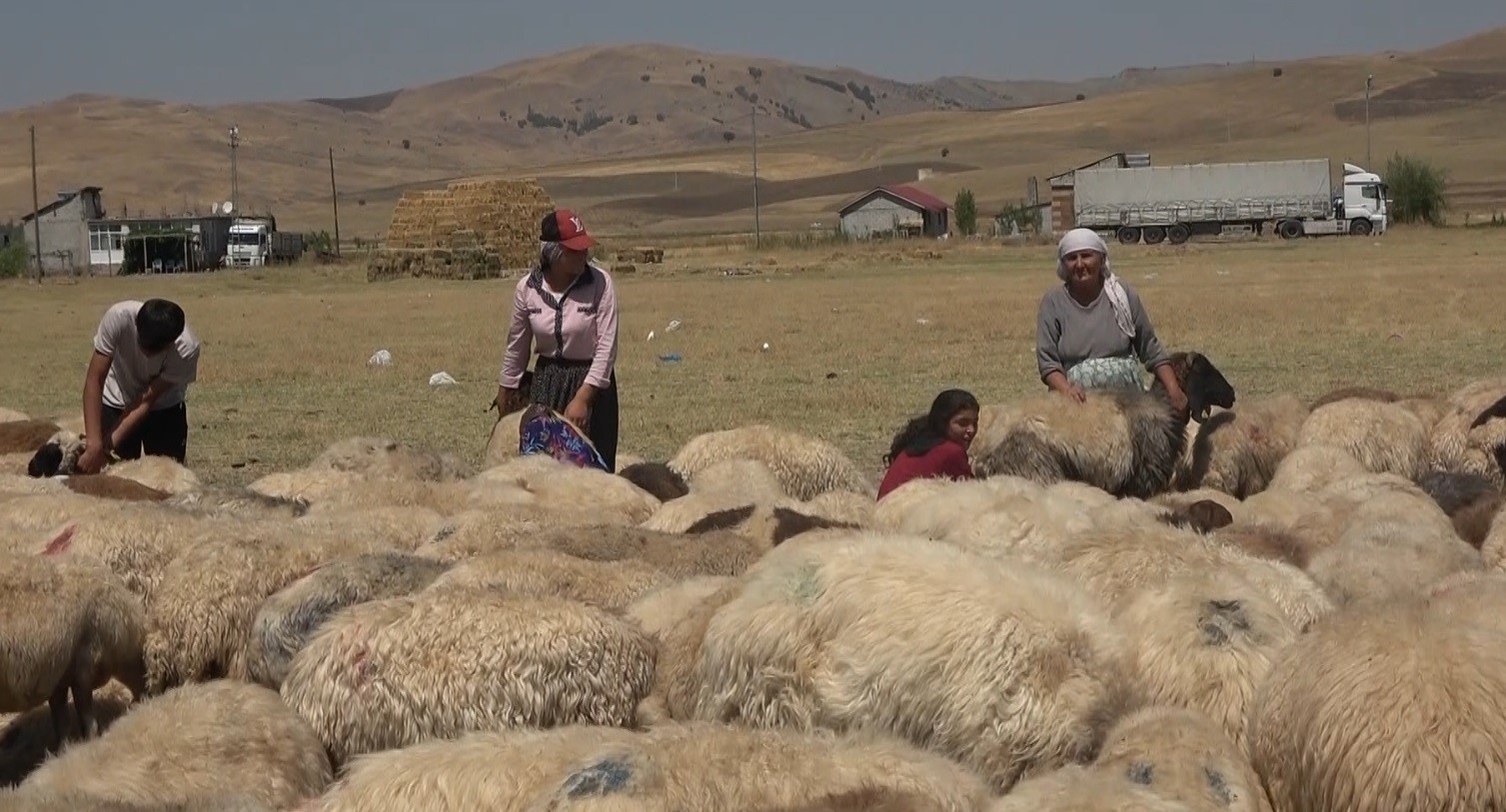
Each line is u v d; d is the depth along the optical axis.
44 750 7.93
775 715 6.16
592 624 6.92
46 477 11.47
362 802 5.32
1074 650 6.03
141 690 8.34
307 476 12.30
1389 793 5.14
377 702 6.80
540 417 12.05
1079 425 12.17
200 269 94.31
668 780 4.93
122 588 8.18
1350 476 11.54
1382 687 5.27
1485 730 5.11
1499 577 6.97
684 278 68.12
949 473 11.15
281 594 7.98
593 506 10.94
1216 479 13.01
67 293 67.50
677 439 20.25
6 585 7.67
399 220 82.38
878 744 5.21
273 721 6.54
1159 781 5.11
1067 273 12.62
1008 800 4.68
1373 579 8.02
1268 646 6.16
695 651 6.61
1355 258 65.00
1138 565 7.28
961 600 6.03
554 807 4.93
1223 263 64.81
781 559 6.39
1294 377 24.48
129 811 5.28
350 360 33.06
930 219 121.25
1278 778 5.59
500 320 44.50
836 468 14.02
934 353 31.36
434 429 21.86
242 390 27.75
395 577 8.12
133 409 12.72
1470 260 60.03
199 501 10.70
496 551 8.51
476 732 6.07
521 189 83.12
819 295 51.75
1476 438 13.18
